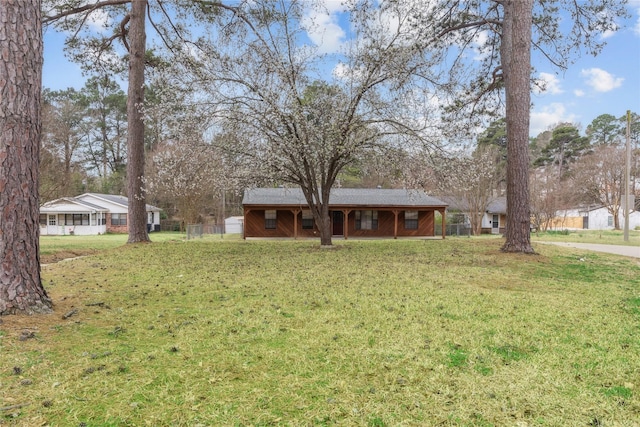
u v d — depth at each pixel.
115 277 5.99
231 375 2.42
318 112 9.52
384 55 9.02
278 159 9.92
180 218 28.73
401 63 8.98
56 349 2.79
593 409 2.03
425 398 2.14
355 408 2.04
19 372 2.39
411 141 9.59
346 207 19.06
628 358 2.72
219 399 2.12
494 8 12.18
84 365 2.52
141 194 11.88
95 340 3.00
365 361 2.64
